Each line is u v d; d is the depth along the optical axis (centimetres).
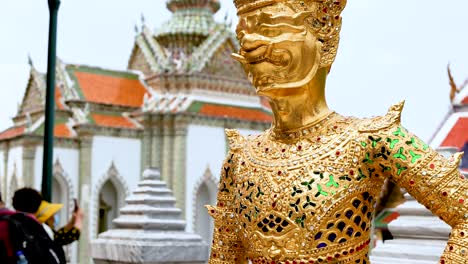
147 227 970
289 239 340
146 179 1084
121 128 4512
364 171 347
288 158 352
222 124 4619
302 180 342
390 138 342
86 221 4256
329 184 339
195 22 5016
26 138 4344
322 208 336
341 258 340
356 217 343
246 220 361
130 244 934
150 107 4553
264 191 352
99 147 4431
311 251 337
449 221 334
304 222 338
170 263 939
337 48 368
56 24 1286
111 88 4766
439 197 330
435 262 606
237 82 4822
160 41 5066
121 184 4506
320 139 352
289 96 355
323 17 358
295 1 351
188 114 4462
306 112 359
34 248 709
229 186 396
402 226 653
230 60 4869
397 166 341
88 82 4697
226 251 400
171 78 4700
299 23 349
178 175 4416
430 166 333
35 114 4856
